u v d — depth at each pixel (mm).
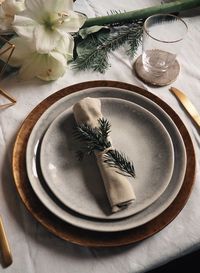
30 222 499
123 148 567
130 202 496
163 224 492
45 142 547
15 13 608
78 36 717
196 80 708
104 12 818
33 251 476
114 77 695
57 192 499
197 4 829
